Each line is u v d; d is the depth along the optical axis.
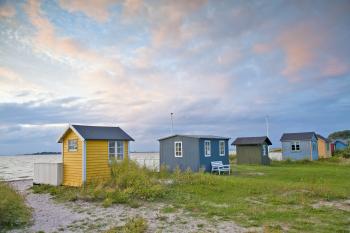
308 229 7.80
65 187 17.33
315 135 40.34
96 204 12.09
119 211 10.67
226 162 27.36
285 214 9.44
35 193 16.31
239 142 35.06
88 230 8.36
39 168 19.39
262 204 11.07
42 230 8.42
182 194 13.28
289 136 40.34
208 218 9.30
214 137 26.14
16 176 29.58
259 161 33.56
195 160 24.17
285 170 25.22
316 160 37.66
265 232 7.52
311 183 15.97
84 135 17.66
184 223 8.80
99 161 18.20
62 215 10.31
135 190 13.11
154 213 10.19
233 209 10.30
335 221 8.56
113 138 18.97
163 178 17.14
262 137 34.94
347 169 25.91
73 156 18.19
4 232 8.25
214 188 14.34
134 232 7.85
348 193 12.78
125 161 17.55
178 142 25.38
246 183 15.65
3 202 9.14
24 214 9.78
